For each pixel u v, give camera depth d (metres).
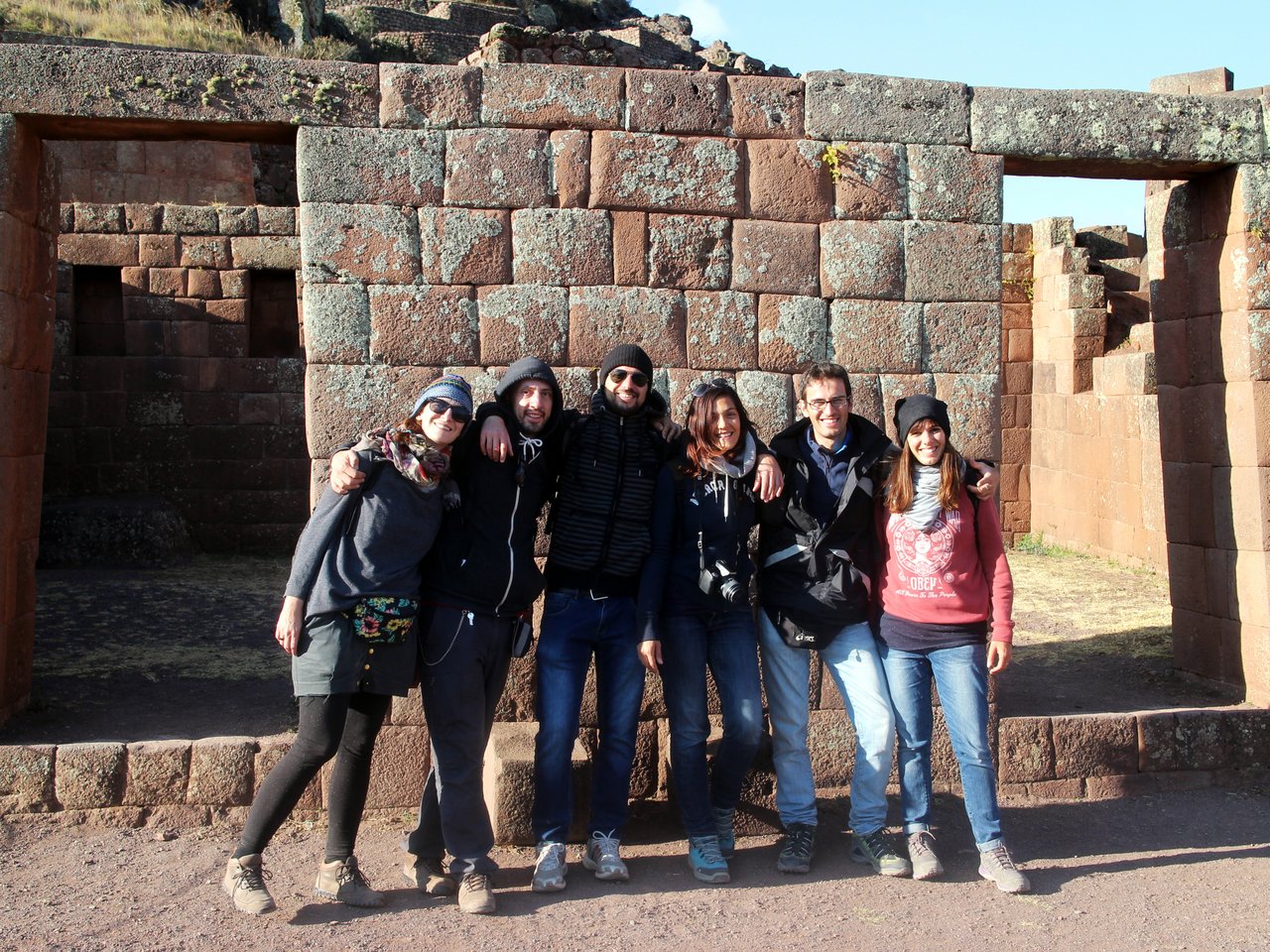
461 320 5.66
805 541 4.89
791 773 5.04
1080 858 5.22
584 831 5.26
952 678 4.84
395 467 4.34
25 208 5.82
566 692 4.76
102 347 13.10
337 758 4.52
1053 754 6.06
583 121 5.77
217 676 7.32
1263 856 5.26
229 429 12.85
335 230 5.58
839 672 5.00
